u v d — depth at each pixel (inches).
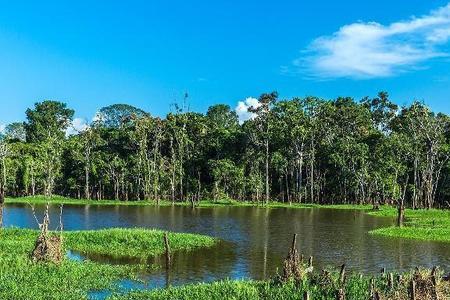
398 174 4060.0
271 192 4768.7
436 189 4069.9
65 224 2342.5
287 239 1806.1
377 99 4933.6
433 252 1512.1
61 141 4950.8
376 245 1654.8
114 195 4736.7
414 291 702.5
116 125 5925.2
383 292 787.4
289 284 848.3
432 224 2245.3
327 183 4436.5
